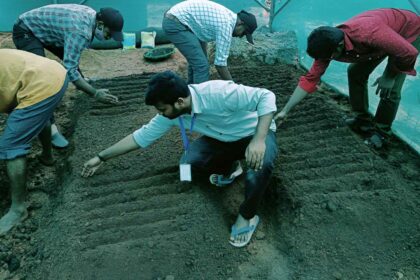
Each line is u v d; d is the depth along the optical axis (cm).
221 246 230
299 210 245
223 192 269
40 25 294
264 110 204
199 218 242
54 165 310
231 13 310
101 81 423
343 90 393
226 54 304
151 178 274
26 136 235
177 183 268
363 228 236
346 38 242
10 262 228
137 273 212
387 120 304
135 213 246
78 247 224
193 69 328
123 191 265
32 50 298
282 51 465
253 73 432
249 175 220
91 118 345
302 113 345
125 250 221
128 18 571
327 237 232
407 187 270
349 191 258
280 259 230
